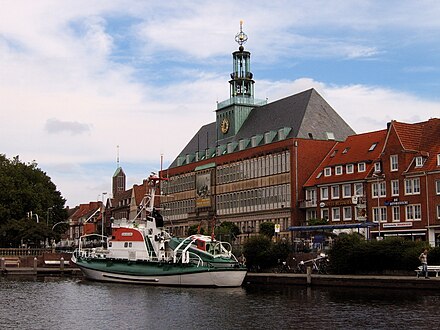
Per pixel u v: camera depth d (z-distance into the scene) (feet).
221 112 375.86
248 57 372.79
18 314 138.82
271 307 144.97
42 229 372.17
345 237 208.33
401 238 198.39
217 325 121.60
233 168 348.18
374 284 179.11
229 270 194.80
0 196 388.37
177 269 199.82
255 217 325.42
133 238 216.74
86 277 229.66
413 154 248.32
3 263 302.86
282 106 335.26
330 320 124.06
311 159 303.07
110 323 125.29
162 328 119.03
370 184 261.44
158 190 431.02
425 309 133.90
